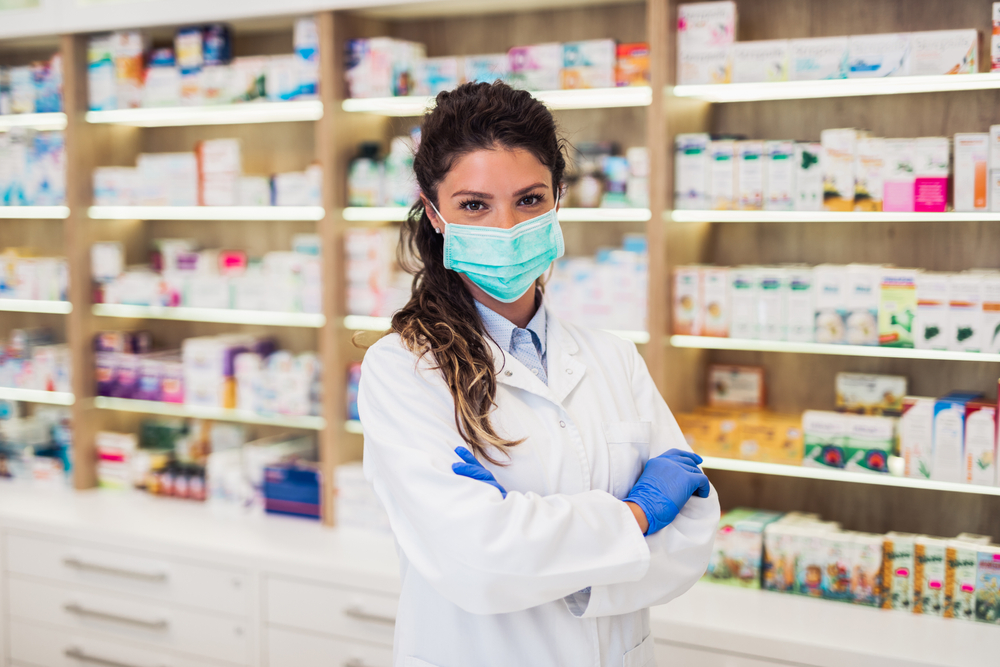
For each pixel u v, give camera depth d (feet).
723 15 8.45
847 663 7.19
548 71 9.24
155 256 11.43
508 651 4.45
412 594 4.71
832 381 9.33
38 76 11.66
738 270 8.61
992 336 7.70
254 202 10.56
